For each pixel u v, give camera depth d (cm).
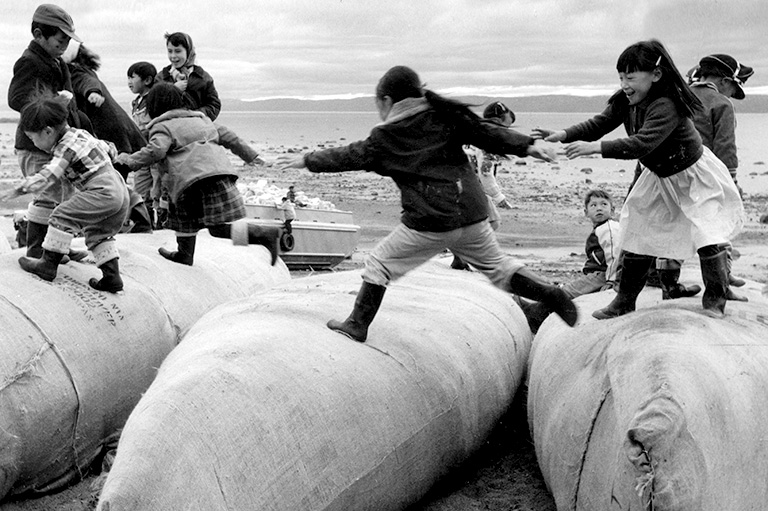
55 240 622
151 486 415
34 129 612
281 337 517
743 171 2458
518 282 541
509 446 671
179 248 764
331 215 1285
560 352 572
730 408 441
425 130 523
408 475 532
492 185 1088
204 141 748
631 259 581
